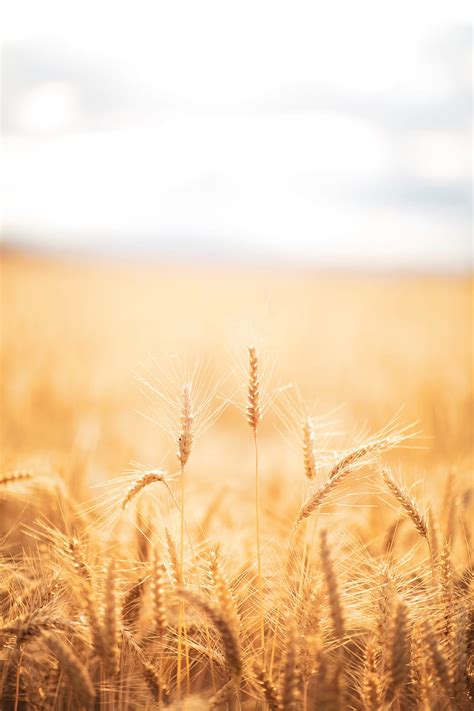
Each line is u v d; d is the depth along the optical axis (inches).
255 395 40.8
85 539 46.6
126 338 201.2
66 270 865.5
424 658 39.3
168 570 41.6
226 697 40.1
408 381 123.7
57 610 41.4
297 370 156.8
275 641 42.1
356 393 125.7
